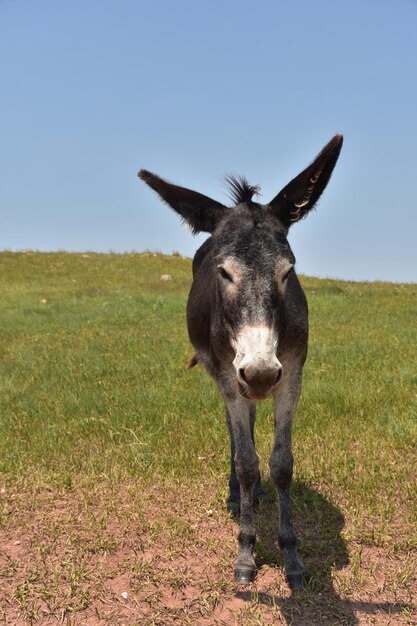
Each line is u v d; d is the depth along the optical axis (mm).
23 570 4070
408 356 9148
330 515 4695
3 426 6609
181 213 4305
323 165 3879
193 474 5371
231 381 4125
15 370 9047
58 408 7148
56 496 5027
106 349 10312
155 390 7562
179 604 3746
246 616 3641
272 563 4164
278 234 3795
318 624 3570
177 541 4387
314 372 8359
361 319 12898
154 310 14500
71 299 16500
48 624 3607
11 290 18297
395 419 6316
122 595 3814
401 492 4949
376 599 3758
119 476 5336
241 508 4133
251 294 3496
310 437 6090
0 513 4746
